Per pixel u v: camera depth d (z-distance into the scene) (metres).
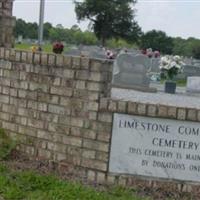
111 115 5.89
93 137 6.00
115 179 5.92
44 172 6.07
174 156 5.85
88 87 5.99
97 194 5.39
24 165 6.24
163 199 5.53
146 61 16.48
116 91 13.39
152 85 19.64
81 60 6.01
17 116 6.66
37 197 5.19
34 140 6.46
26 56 6.50
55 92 6.24
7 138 6.73
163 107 5.77
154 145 5.86
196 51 69.75
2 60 6.81
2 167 6.03
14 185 5.47
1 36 7.43
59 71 6.19
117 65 16.36
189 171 5.86
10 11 7.50
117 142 5.91
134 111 5.81
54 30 76.75
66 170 6.17
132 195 5.53
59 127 6.23
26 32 76.12
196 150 5.84
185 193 5.76
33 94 6.45
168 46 68.81
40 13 20.52
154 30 69.25
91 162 6.03
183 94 16.61
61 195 5.25
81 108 6.05
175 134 5.82
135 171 5.90
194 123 5.79
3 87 6.82
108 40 69.56
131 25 67.75
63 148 6.21
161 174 5.87
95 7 66.19
